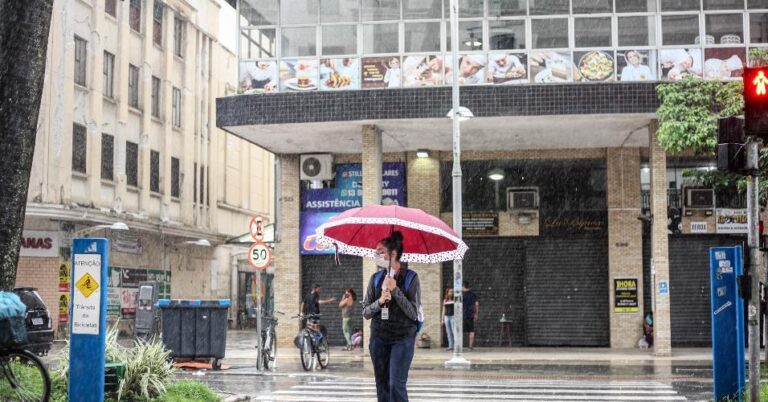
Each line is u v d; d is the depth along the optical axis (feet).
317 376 58.54
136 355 37.73
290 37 79.82
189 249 142.51
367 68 78.69
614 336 86.94
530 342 88.89
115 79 118.32
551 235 89.35
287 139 86.22
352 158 93.09
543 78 76.64
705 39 75.72
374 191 78.89
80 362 30.94
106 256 31.12
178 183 135.33
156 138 128.98
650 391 48.70
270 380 55.77
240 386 51.90
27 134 36.42
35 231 104.42
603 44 76.38
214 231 146.00
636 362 71.26
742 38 75.61
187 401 36.68
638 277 87.04
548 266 89.45
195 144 140.97
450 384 53.06
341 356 78.69
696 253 87.92
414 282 27.37
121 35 119.03
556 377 58.08
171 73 133.18
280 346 91.66
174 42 135.54
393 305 27.09
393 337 27.09
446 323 86.28
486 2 77.97
